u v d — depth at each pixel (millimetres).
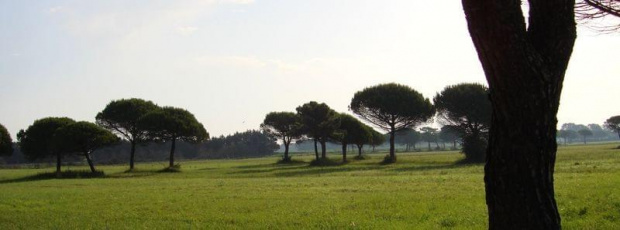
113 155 155625
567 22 6324
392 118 85750
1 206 24703
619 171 31844
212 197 25906
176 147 171500
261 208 20219
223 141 194000
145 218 18672
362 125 98938
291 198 23781
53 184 47312
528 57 5902
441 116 80875
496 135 6430
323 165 81062
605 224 12273
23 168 106250
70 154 75938
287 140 114000
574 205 15227
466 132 78062
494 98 6262
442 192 23094
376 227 14328
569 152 84312
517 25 5812
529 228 6152
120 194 30141
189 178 55281
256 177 52688
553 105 6203
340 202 20984
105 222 18016
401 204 19125
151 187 36688
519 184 6195
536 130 6105
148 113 84938
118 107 85875
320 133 87562
